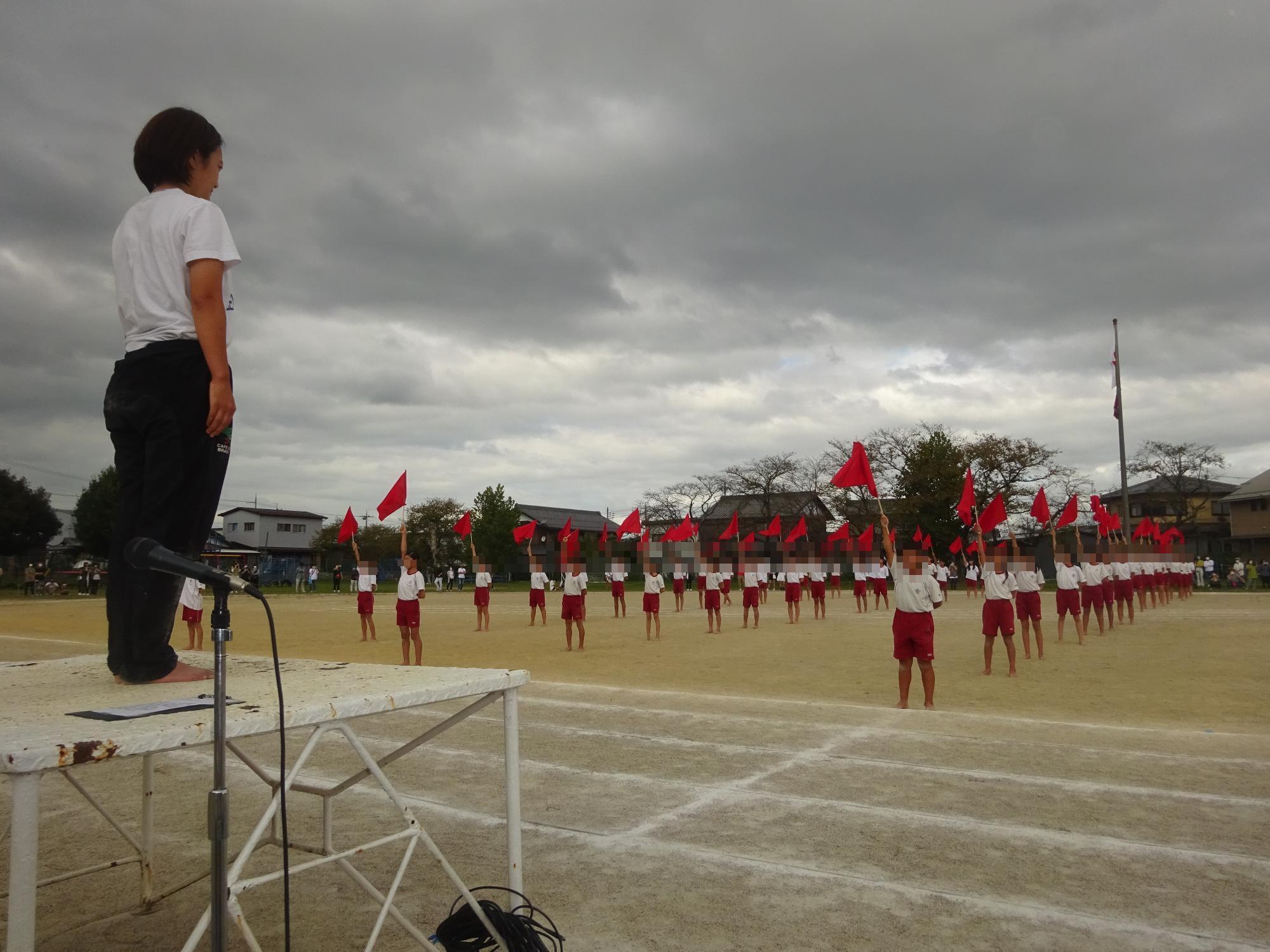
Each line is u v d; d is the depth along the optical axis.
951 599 34.00
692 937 3.37
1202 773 5.98
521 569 67.62
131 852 4.57
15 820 1.73
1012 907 3.67
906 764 6.30
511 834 2.95
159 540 2.83
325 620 26.47
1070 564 16.39
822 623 23.22
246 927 2.18
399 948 3.30
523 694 9.72
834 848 4.43
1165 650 15.09
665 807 5.22
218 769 1.99
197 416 2.93
